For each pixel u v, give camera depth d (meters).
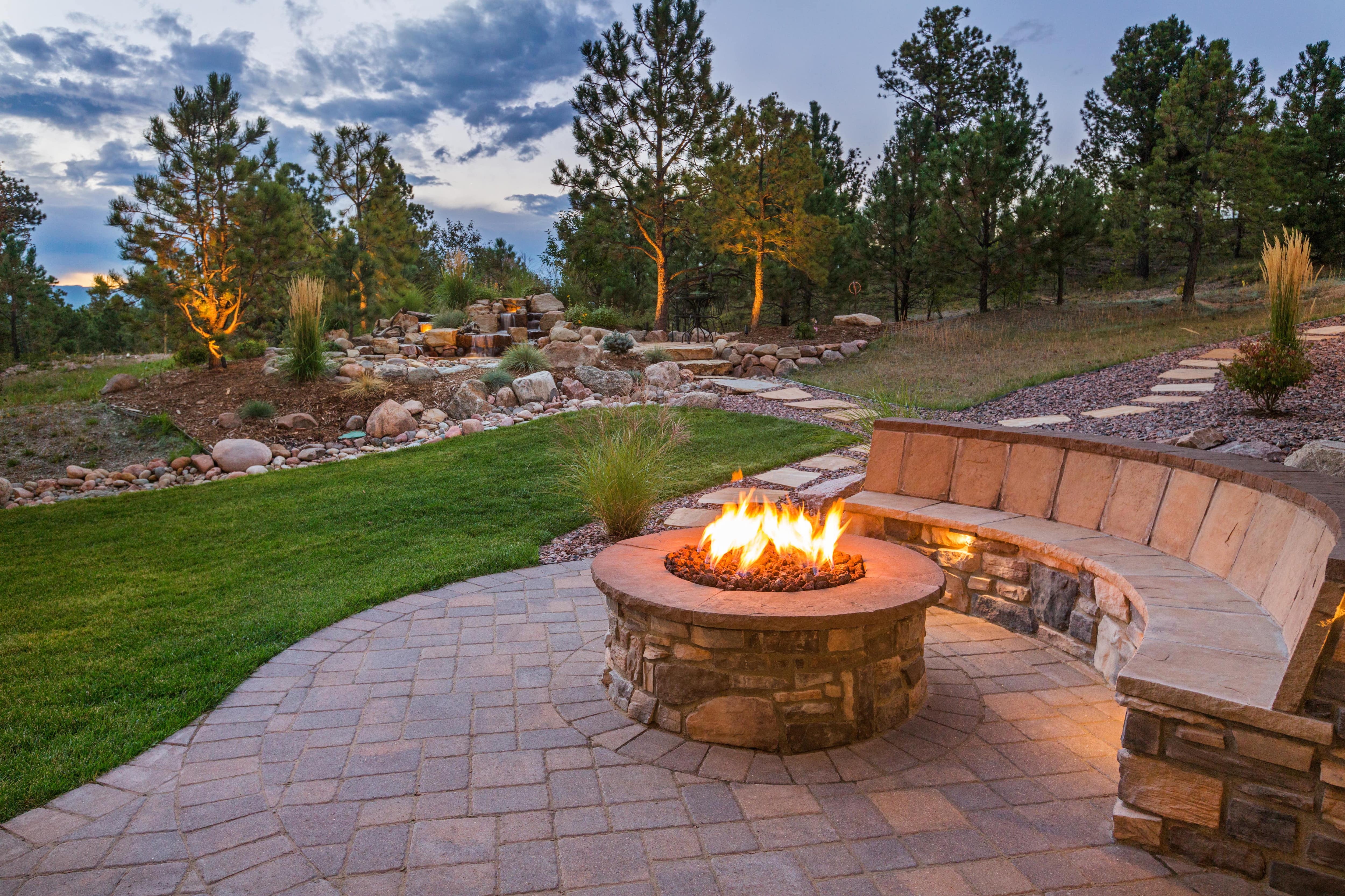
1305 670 2.18
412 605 5.10
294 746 3.21
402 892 2.27
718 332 22.86
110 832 2.61
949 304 26.34
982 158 18.33
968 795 2.78
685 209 19.16
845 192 25.56
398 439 10.96
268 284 15.29
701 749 3.14
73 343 38.88
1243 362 7.59
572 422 10.61
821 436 9.81
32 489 9.92
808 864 2.39
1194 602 3.22
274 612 4.98
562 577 5.72
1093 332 15.61
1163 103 16.88
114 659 4.26
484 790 2.84
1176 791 2.39
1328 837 2.15
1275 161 16.44
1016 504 4.99
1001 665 4.01
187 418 11.97
